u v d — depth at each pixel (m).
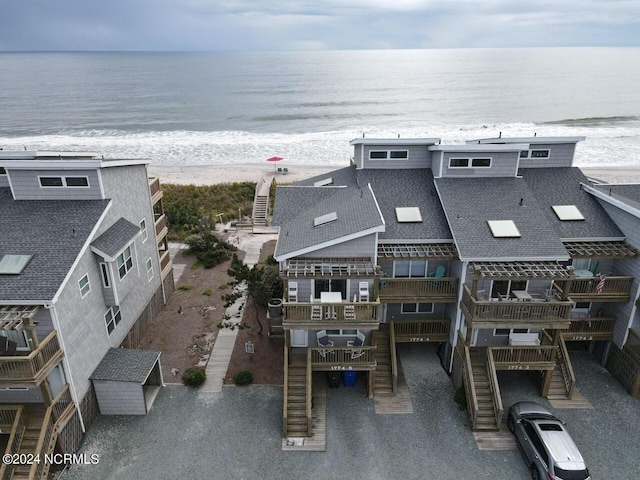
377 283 19.09
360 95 134.12
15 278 16.38
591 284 21.05
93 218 19.41
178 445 18.00
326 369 20.02
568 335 21.94
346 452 17.83
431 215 22.53
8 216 19.45
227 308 27.61
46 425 15.92
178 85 163.62
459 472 17.02
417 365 23.00
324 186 26.11
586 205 23.44
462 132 84.69
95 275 19.08
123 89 151.62
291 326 18.97
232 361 22.86
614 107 111.25
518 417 18.30
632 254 20.55
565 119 96.38
